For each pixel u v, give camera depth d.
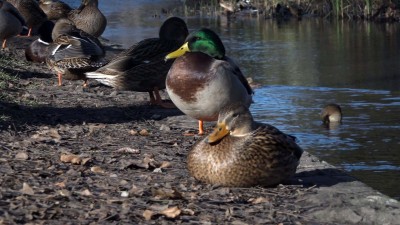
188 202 6.50
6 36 17.98
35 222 5.77
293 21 29.47
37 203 6.23
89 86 13.36
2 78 13.38
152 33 25.20
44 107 11.27
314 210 6.45
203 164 6.95
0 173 7.20
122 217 6.00
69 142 8.91
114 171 7.57
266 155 6.81
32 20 20.84
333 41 24.16
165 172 7.57
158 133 9.71
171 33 11.69
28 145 8.57
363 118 12.84
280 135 6.99
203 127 9.91
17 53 17.28
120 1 37.00
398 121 12.52
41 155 8.11
